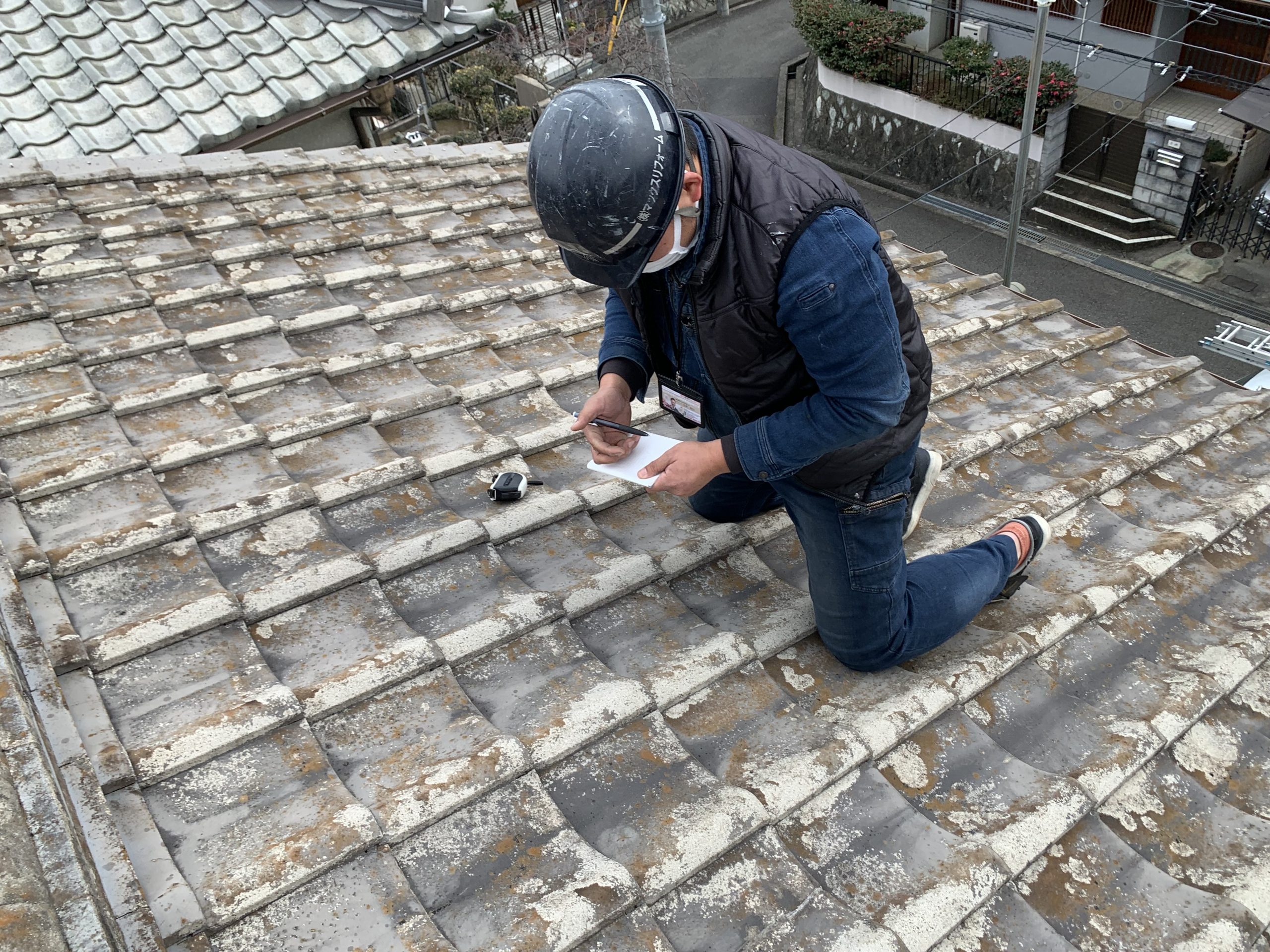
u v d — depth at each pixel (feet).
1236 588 9.39
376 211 15.89
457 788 5.95
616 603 8.14
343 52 22.90
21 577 7.11
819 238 5.48
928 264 17.37
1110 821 6.82
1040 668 8.04
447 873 5.65
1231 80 43.21
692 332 6.47
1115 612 8.79
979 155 53.16
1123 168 48.57
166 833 5.61
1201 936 5.85
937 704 7.23
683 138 5.37
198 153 21.26
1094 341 14.46
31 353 9.88
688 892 5.82
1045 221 51.21
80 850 4.36
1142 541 9.89
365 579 7.74
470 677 7.17
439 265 14.44
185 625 6.89
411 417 10.37
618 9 58.29
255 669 6.75
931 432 11.76
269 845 5.47
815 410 6.01
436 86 58.95
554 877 5.61
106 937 3.89
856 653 7.49
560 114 5.27
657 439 7.25
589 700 6.82
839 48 57.16
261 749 6.15
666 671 7.23
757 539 9.02
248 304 12.19
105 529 7.81
